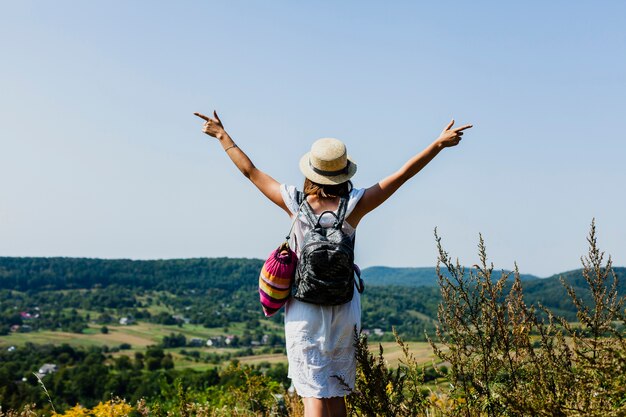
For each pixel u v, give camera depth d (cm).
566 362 304
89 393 5125
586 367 271
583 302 306
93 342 14650
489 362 323
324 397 322
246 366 728
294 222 339
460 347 331
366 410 338
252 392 652
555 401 277
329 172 335
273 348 15262
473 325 328
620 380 253
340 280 315
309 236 324
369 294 16562
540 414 273
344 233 328
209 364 10662
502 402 306
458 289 332
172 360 10762
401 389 345
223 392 818
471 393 327
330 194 337
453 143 326
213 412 623
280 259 331
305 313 325
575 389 292
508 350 318
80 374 5212
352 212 333
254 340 16475
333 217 330
